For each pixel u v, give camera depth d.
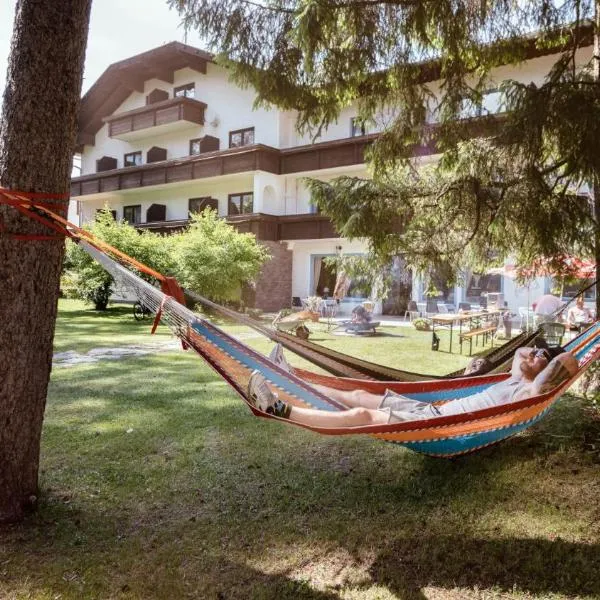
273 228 21.20
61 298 23.53
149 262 17.20
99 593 2.53
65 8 3.06
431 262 5.42
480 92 5.56
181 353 9.46
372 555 2.89
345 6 4.87
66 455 4.27
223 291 17.33
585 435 4.63
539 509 3.38
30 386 3.13
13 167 2.98
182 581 2.63
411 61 5.42
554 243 4.62
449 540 3.04
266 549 2.94
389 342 12.00
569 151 4.36
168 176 23.84
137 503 3.46
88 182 27.67
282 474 3.97
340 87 5.50
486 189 4.83
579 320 11.78
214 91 23.77
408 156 5.61
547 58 14.73
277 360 4.24
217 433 4.90
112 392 6.43
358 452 4.45
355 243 19.98
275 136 21.66
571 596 2.54
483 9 5.07
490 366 4.74
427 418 3.06
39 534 3.02
